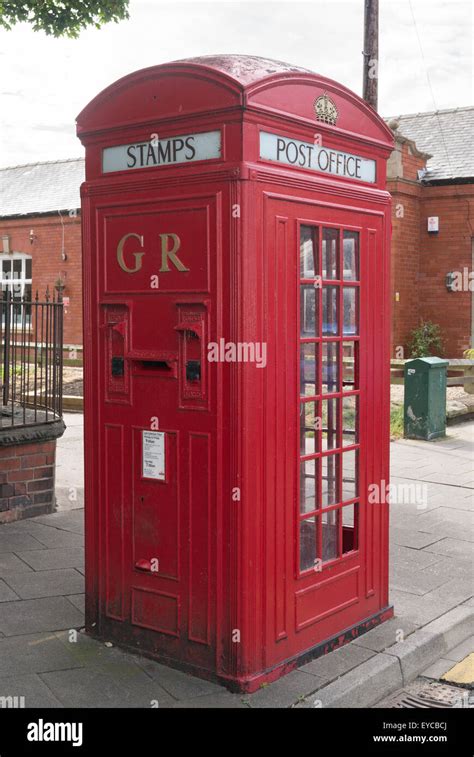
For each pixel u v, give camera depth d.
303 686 3.69
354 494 4.31
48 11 10.01
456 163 17.27
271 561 3.71
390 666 4.00
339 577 4.17
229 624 3.62
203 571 3.69
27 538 5.91
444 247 16.94
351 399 4.27
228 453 3.56
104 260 3.91
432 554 5.92
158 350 3.74
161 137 3.68
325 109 3.91
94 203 3.92
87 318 4.01
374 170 4.33
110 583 4.05
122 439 3.92
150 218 3.72
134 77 3.73
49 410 7.16
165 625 3.84
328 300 4.03
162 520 3.81
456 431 11.62
